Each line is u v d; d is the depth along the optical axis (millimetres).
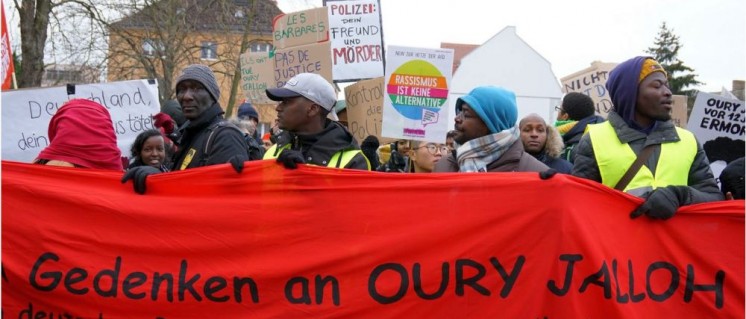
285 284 3475
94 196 3570
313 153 4137
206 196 3557
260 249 3500
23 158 5965
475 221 3438
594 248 3357
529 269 3395
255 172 3541
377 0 7938
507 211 3428
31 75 18062
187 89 4363
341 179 3512
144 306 3482
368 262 3459
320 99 4168
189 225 3523
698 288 3467
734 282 3471
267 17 25312
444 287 3432
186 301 3480
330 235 3492
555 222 3385
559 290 3363
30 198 3572
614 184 3662
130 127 6273
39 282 3518
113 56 22578
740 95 12852
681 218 3479
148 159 5168
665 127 3699
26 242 3539
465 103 4043
